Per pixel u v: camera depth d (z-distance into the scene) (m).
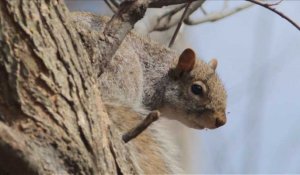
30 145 1.23
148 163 1.93
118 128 1.95
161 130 2.10
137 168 1.60
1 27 1.27
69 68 1.34
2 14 1.27
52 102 1.30
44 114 1.29
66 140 1.29
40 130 1.27
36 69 1.29
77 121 1.32
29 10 1.31
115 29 1.54
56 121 1.29
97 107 1.39
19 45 1.28
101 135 1.37
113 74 2.46
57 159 1.27
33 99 1.28
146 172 1.90
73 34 1.39
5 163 1.15
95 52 1.48
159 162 1.95
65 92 1.32
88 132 1.33
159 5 1.66
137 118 1.99
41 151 1.25
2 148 1.12
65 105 1.32
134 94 2.51
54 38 1.34
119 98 2.17
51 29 1.33
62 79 1.33
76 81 1.35
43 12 1.33
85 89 1.37
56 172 1.25
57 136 1.28
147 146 1.96
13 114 1.26
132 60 2.54
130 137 1.45
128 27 1.55
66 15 1.39
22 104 1.26
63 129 1.29
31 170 1.17
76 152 1.29
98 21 2.55
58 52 1.34
